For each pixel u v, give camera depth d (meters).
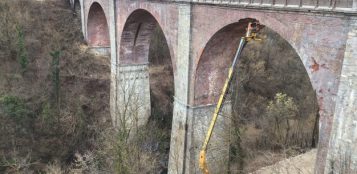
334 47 12.20
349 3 11.42
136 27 28.19
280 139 29.55
